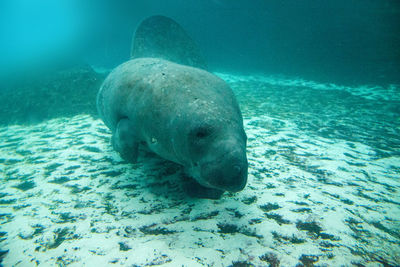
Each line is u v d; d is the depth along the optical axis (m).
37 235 1.83
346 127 3.98
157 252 1.68
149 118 2.10
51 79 5.55
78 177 2.46
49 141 3.41
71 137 3.49
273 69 11.53
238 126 1.87
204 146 1.79
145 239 1.77
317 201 2.12
